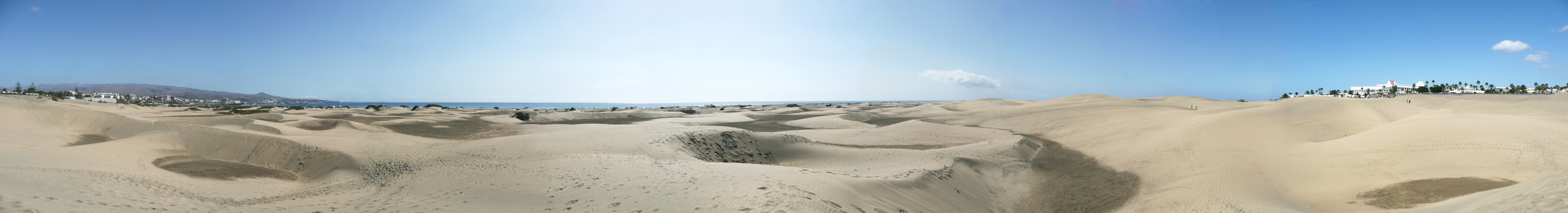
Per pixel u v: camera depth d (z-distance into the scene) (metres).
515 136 25.06
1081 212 14.09
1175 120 38.03
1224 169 18.02
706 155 21.31
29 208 7.70
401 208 10.63
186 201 10.73
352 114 57.31
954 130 34.41
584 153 18.00
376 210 10.59
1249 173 17.12
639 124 44.94
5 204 7.58
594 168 14.52
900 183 13.01
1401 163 17.06
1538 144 16.84
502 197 11.29
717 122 50.09
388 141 23.06
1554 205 7.34
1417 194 13.06
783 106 108.50
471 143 22.30
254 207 10.95
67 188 9.71
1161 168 19.70
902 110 80.00
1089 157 24.12
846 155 22.53
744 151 23.05
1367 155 18.64
